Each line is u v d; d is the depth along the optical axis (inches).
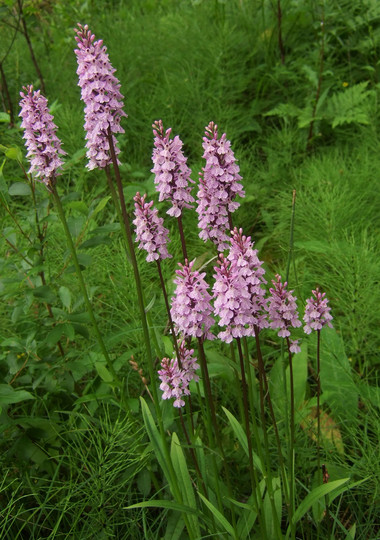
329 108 35.6
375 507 17.9
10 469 19.5
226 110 36.3
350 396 21.1
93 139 13.7
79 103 39.0
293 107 35.9
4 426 17.9
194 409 21.8
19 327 22.2
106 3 51.9
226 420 20.7
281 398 20.3
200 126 35.8
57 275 20.0
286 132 35.2
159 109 36.9
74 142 33.6
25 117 15.3
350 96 35.1
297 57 41.2
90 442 19.6
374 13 38.1
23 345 19.5
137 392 22.2
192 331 13.4
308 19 41.7
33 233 19.9
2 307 23.8
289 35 41.9
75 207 19.2
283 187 32.5
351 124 36.7
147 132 36.0
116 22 47.0
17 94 39.5
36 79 40.8
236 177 14.4
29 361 19.8
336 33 40.0
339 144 35.6
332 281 25.4
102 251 26.5
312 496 14.7
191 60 39.9
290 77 38.3
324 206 27.2
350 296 22.8
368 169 31.1
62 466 20.1
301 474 19.3
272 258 29.6
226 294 12.5
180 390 14.3
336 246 24.9
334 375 21.5
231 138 34.6
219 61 38.5
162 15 49.2
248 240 12.3
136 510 18.9
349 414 20.3
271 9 43.7
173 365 14.4
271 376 21.2
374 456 17.9
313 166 31.3
